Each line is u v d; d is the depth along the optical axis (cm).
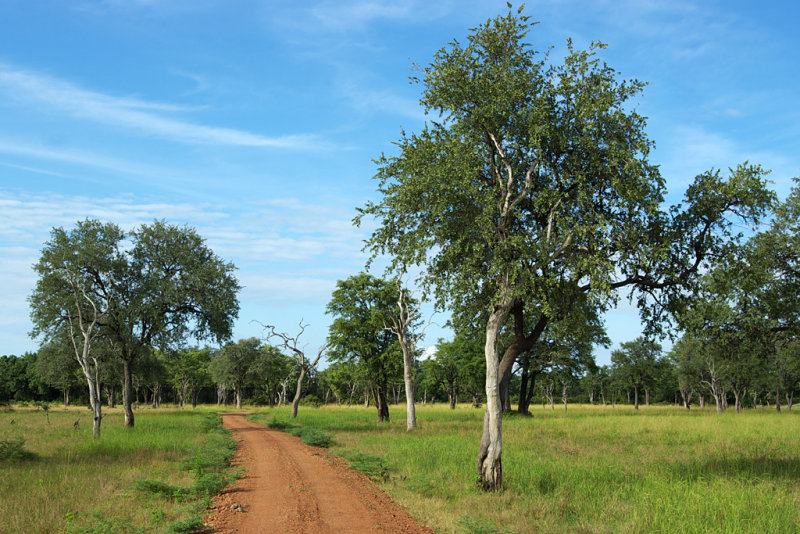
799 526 898
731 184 1419
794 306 2056
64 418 4322
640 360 7681
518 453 1866
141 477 1405
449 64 1491
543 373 5241
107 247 3347
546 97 1438
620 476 1373
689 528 885
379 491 1281
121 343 3403
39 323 3266
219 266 3600
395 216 1510
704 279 1659
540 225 1551
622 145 1387
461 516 938
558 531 903
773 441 2198
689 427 2897
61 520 954
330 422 3869
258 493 1237
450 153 1424
